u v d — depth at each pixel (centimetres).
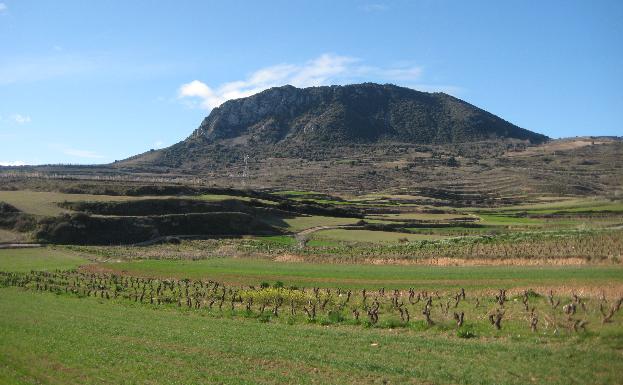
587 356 2442
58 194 12281
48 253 8556
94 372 2525
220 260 7912
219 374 2423
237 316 3997
